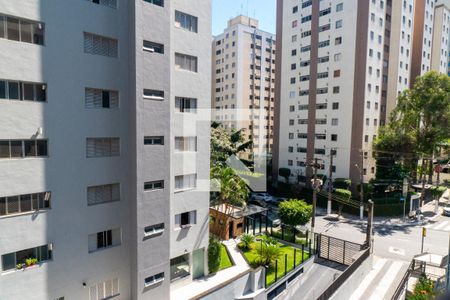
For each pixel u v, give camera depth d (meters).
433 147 37.00
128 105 14.88
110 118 14.41
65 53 12.90
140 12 13.98
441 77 35.97
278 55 51.50
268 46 71.88
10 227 12.05
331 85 43.78
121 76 14.55
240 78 67.88
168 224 15.93
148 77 14.48
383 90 45.28
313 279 20.86
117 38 14.27
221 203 24.58
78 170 13.65
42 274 12.95
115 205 14.96
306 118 47.16
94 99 13.98
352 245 25.08
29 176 12.37
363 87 40.81
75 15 13.05
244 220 26.97
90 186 14.09
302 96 47.72
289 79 49.62
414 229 32.47
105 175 14.49
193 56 17.02
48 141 12.77
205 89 17.73
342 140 42.78
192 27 16.97
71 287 13.83
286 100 50.19
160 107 15.05
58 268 13.40
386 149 38.56
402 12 45.22
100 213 14.48
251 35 69.00
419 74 54.69
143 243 15.02
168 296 16.22
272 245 20.83
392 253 25.69
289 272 20.08
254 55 69.69
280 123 51.28
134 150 14.53
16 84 11.95
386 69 45.50
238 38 67.12
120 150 14.90
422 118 38.16
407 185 37.34
